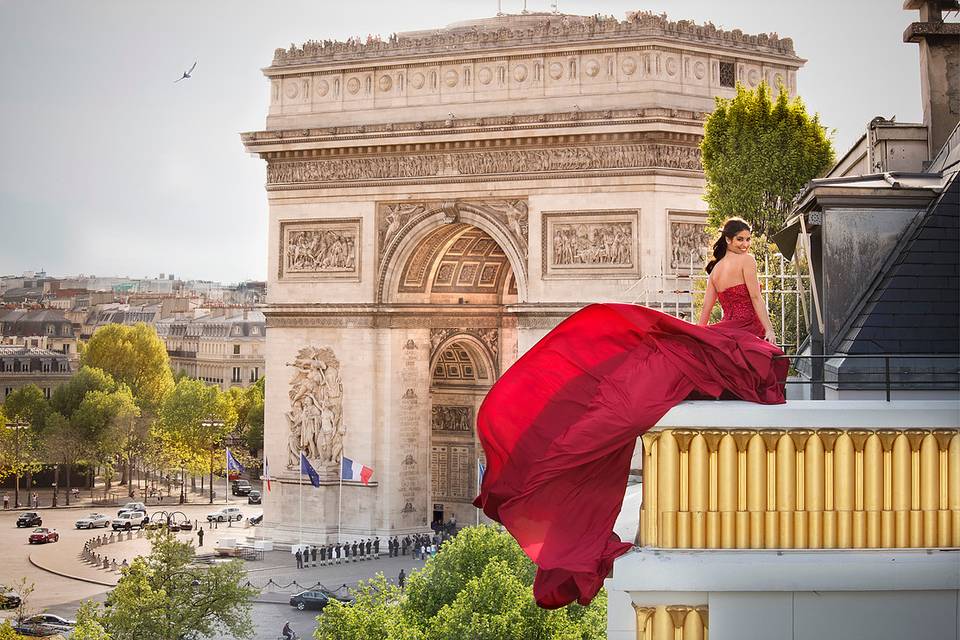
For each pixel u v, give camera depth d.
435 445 151.75
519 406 34.12
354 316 139.12
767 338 34.31
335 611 83.56
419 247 138.38
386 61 136.75
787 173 92.81
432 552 135.00
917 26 50.31
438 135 133.25
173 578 102.19
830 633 32.16
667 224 127.00
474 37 133.25
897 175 39.94
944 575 31.69
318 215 141.12
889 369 36.12
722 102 97.19
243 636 104.19
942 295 37.28
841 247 38.88
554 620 76.94
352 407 139.62
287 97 142.25
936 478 32.06
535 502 33.38
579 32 128.88
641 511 33.00
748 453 32.09
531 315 130.38
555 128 128.25
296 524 141.88
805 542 32.00
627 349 33.50
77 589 136.50
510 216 132.00
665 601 32.31
